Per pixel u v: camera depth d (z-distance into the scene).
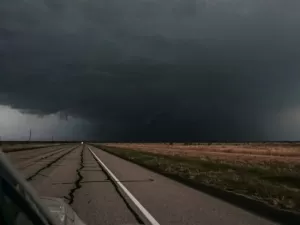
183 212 9.08
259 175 21.00
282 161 37.53
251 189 13.80
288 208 9.66
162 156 46.94
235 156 50.16
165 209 9.52
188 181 16.73
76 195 12.03
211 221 7.97
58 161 32.91
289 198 11.37
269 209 9.48
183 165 28.75
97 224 7.60
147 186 14.80
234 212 9.07
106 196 11.85
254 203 10.51
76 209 9.44
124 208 9.65
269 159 42.16
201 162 33.88
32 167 25.14
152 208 9.67
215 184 15.65
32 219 1.44
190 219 8.19
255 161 37.09
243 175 20.05
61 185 14.77
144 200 11.09
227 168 26.50
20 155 45.22
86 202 10.60
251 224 7.66
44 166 26.22
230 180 17.16
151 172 21.84
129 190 13.49
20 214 1.35
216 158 43.34
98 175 19.47
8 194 1.30
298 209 9.48
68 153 54.31
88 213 8.88
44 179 17.05
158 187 14.49
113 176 18.98
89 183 15.64
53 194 12.15
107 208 9.62
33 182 15.77
